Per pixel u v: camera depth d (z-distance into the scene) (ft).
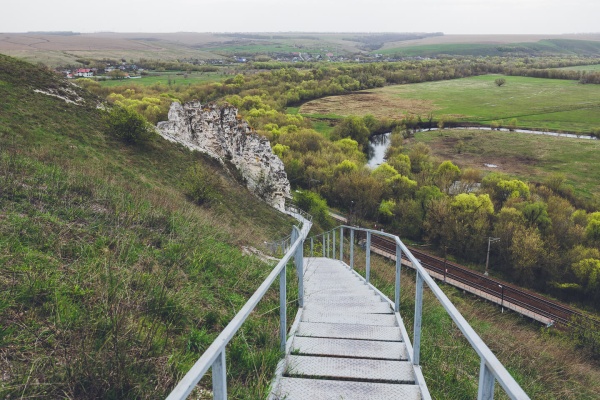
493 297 103.60
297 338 15.94
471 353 22.00
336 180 205.98
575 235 148.25
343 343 15.43
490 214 161.48
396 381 12.80
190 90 337.11
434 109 398.01
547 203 171.73
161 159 96.94
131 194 40.29
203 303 19.51
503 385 6.12
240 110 317.22
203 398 12.40
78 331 13.66
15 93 88.17
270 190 128.67
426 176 213.46
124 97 279.49
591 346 46.37
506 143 291.17
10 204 25.49
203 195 81.10
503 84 516.32
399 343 15.40
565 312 99.45
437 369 16.90
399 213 183.42
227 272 24.72
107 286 16.99
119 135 95.14
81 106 99.30
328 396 11.62
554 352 31.45
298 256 20.07
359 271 35.63
